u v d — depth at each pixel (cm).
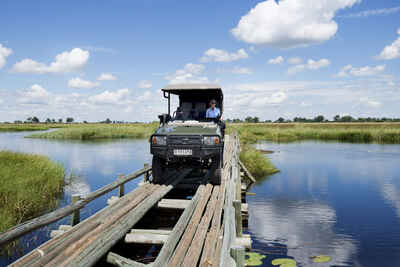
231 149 1552
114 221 496
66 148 2742
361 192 1238
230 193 583
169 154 673
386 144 3347
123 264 406
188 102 838
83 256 370
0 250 613
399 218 917
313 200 1122
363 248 698
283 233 800
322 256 657
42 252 379
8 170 1050
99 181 1361
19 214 778
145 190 693
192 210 549
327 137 4238
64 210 494
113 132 4566
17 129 7819
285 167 1827
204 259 381
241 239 533
